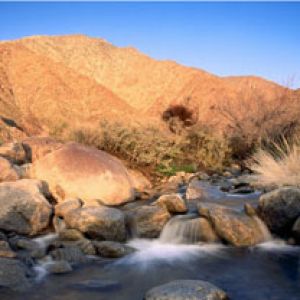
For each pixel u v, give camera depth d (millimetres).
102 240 7090
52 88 29719
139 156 11812
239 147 15312
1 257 5762
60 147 9625
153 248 7004
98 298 5059
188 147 14250
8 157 9719
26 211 7441
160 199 8227
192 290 4734
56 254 6336
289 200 7254
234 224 7102
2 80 29031
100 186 8852
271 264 6172
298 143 12766
